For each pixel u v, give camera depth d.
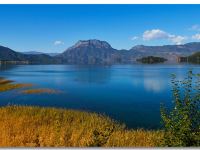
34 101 56.84
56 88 82.19
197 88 12.20
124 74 165.62
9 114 24.19
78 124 21.78
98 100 58.84
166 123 12.27
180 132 11.86
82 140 14.55
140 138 15.09
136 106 50.44
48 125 20.27
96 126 20.30
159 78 129.50
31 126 19.88
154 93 72.06
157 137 13.55
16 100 57.81
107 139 14.44
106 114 42.28
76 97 63.09
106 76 145.75
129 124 34.94
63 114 25.91
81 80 117.94
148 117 39.38
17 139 15.63
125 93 72.38
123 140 14.29
